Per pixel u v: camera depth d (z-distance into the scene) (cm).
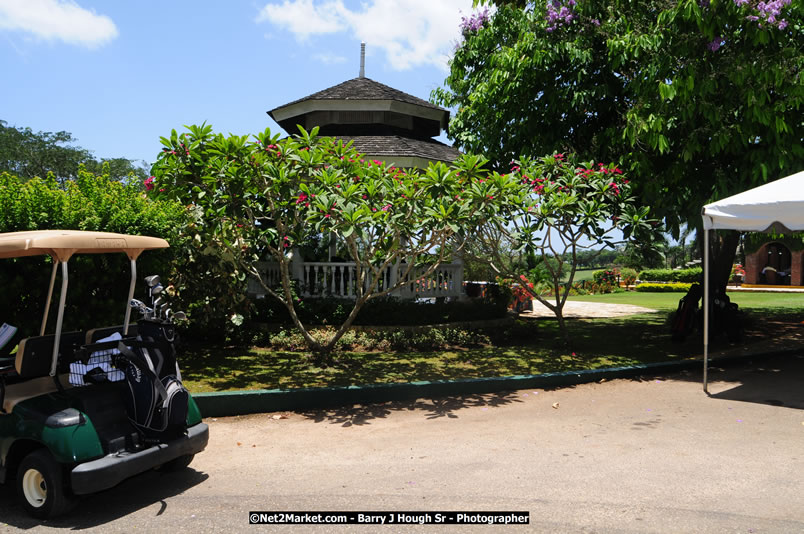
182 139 812
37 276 761
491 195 801
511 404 730
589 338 1226
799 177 780
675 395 760
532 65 1102
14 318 764
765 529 364
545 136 1188
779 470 473
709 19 855
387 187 817
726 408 687
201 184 834
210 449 563
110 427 418
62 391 424
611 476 464
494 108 1252
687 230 1048
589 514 390
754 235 1886
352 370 873
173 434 443
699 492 428
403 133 1672
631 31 995
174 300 1011
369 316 1143
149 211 866
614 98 1130
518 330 1226
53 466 391
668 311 1828
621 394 775
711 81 894
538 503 411
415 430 618
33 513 406
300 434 612
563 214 902
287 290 932
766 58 870
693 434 582
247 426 648
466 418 664
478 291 1622
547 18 1084
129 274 865
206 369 872
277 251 909
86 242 444
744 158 950
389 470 489
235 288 1047
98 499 437
